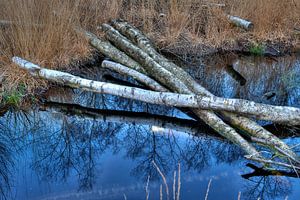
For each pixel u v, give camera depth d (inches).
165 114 204.4
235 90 236.5
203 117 182.5
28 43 215.9
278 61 279.0
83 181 152.6
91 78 233.3
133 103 214.2
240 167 161.8
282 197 143.9
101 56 253.8
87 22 265.7
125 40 249.1
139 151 176.2
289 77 252.1
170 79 207.2
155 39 273.6
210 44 279.6
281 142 164.2
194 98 181.5
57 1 237.0
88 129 193.9
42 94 208.4
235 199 142.2
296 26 302.8
